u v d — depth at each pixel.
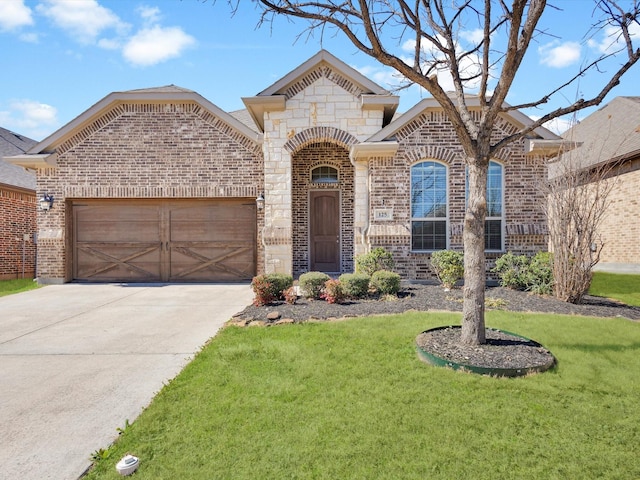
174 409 3.48
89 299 9.14
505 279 8.95
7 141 17.53
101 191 11.64
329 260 13.09
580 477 2.55
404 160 10.15
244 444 2.93
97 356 5.10
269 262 11.03
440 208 10.30
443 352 4.58
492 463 2.69
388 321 6.21
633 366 4.34
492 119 4.83
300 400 3.60
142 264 11.94
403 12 5.04
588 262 7.86
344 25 4.71
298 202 13.02
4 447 3.03
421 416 3.28
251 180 11.67
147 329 6.41
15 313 7.70
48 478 2.66
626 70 4.41
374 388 3.82
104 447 3.02
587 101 4.47
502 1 4.72
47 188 11.68
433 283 10.01
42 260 11.61
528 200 10.10
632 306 7.64
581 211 7.98
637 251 14.27
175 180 11.68
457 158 10.12
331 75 11.08
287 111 11.09
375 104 10.86
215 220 11.92
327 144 13.00
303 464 2.69
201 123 11.72
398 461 2.71
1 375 4.46
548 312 6.97
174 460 2.77
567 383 3.89
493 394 3.68
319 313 6.85
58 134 11.52
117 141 11.69
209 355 4.84
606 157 14.93
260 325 6.17
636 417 3.27
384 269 9.48
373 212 10.13
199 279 11.91
